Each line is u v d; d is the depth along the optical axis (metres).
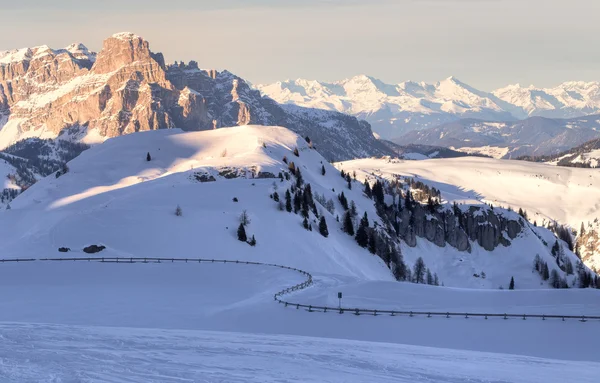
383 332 110.75
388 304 126.44
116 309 129.62
